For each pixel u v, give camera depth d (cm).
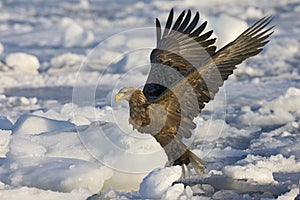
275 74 2570
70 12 4344
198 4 4488
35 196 1171
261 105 2058
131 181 1321
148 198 1200
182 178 1340
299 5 4388
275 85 2378
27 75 2612
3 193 1166
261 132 1761
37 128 1489
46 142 1405
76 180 1222
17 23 3928
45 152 1369
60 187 1216
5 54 2981
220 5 4447
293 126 1788
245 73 2591
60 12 4347
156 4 4512
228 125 1794
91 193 1228
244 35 1276
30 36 3491
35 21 4000
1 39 3403
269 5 4428
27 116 1516
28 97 2248
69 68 2711
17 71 2677
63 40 3328
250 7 4109
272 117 1895
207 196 1251
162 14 4041
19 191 1175
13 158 1312
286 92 2139
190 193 1210
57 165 1273
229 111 1997
